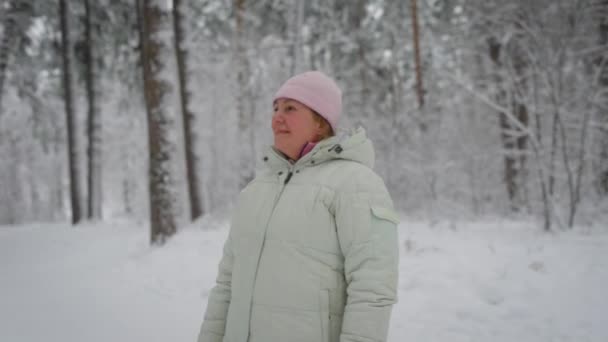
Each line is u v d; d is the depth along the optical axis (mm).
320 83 1288
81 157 13414
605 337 2527
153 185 6332
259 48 12289
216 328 1331
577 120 6648
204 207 9242
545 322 2766
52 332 2979
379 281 1059
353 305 1058
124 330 2979
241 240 1253
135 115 17641
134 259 5504
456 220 8352
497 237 5535
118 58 15312
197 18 14656
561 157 6922
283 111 1309
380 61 15938
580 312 2857
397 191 10438
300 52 11602
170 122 6410
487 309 2990
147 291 4047
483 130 11336
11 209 20516
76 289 4227
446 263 3990
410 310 3059
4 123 20656
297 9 11828
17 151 21062
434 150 9695
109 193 30047
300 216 1157
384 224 1118
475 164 10391
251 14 13070
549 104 6531
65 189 26281
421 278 3619
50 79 17094
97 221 12812
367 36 15711
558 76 6312
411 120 10828
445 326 2781
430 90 12266
